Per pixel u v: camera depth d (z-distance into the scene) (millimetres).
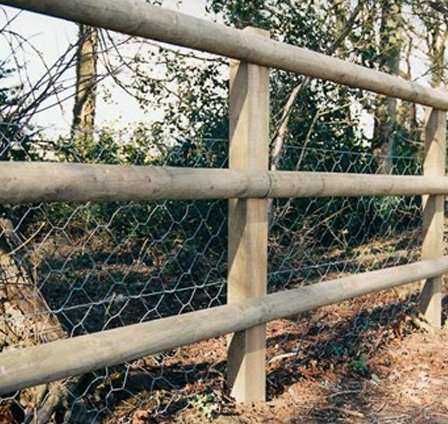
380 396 2393
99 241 3418
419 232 5625
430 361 2814
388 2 5133
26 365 1497
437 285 3297
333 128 5363
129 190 1694
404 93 2887
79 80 2947
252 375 2182
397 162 6121
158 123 4996
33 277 2154
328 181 2406
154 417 1996
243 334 2156
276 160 4445
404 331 3221
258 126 2102
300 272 4477
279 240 4645
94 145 2902
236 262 2145
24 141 2354
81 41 2570
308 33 5039
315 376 2518
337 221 5297
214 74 5047
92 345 1647
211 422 1998
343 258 4895
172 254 3803
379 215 5344
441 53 6387
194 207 3855
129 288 3465
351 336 3047
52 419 1871
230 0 4957
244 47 2006
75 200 1582
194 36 1853
